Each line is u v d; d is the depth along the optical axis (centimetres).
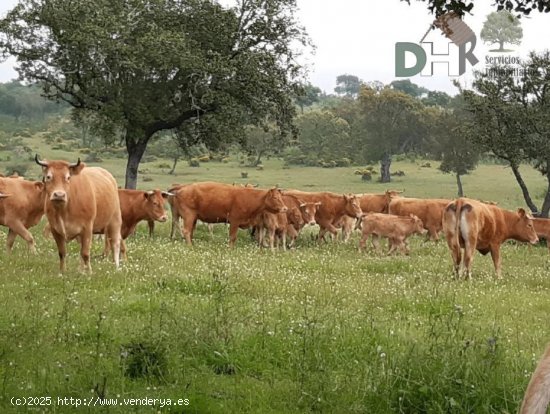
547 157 3472
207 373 791
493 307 1325
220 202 2308
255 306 1124
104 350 851
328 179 7181
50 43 3506
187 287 1265
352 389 741
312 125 8906
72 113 3919
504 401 683
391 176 7538
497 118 3541
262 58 3462
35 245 1836
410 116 7575
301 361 792
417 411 687
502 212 1936
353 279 1570
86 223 1419
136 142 3691
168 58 3244
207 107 3541
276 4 3575
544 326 1173
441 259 2125
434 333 876
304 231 3084
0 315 974
